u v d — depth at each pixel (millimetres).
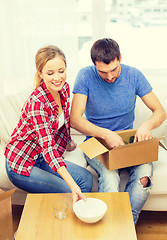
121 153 1540
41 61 1405
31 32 2908
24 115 1520
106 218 1245
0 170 1751
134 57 3020
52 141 1434
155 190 1719
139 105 2180
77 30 2947
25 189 1648
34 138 1579
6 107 1953
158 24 2908
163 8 2855
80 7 2914
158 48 2961
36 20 2873
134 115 2025
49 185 1612
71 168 1692
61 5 2818
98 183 1723
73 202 1297
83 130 1741
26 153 1596
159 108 1843
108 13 2928
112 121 1851
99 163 1707
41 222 1235
